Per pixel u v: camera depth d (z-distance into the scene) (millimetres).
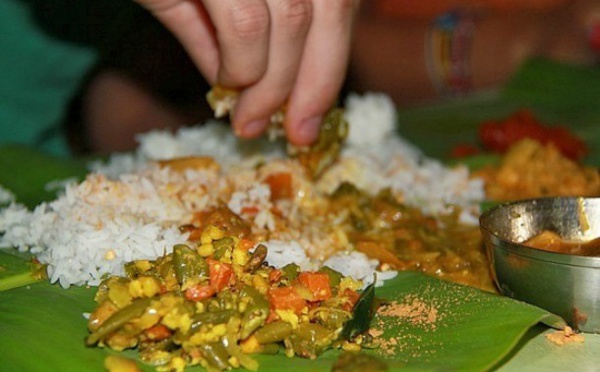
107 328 395
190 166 531
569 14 972
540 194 556
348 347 408
